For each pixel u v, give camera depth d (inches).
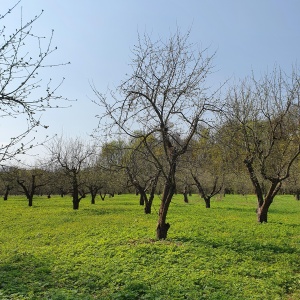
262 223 1000.9
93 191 2155.5
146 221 1054.4
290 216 1280.8
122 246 645.3
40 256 614.9
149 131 722.8
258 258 565.6
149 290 399.5
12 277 476.7
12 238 882.8
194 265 506.0
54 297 374.6
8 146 341.4
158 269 486.9
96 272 481.7
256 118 1096.8
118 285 426.6
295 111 1017.5
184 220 1049.5
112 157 1023.0
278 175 1011.9
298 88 1000.9
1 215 1392.7
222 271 486.3
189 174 1653.5
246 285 428.8
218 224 959.0
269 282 440.5
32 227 1050.7
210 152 1165.7
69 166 1807.3
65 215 1315.2
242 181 1579.7
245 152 1099.9
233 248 629.3
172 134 737.6
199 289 406.6
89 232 876.0
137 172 1046.4
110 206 1807.3
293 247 650.2
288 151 1067.3
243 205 1879.9
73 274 474.0
